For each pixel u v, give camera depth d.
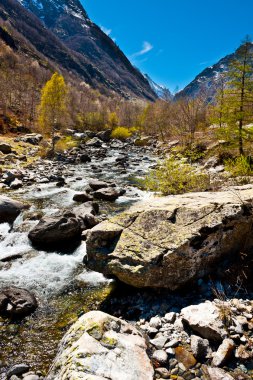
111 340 4.01
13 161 23.92
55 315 5.98
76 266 8.02
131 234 6.53
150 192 16.38
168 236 6.18
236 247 6.57
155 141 52.03
